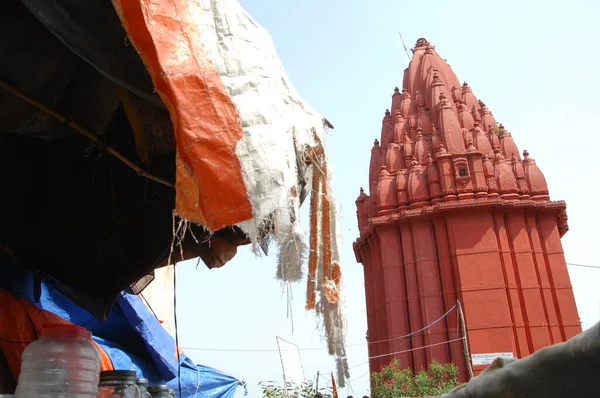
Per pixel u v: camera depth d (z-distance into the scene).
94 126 3.64
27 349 3.28
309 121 3.56
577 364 1.63
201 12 3.06
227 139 2.79
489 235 21.22
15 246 5.02
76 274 5.36
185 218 2.71
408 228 22.73
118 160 4.93
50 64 3.29
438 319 20.73
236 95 2.96
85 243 5.15
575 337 1.69
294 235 2.85
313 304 3.56
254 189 2.77
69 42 2.87
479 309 20.12
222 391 9.53
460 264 20.89
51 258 5.20
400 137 26.53
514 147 24.92
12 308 5.12
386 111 28.91
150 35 2.75
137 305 7.96
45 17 2.78
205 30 3.01
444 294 21.08
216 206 2.68
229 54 3.07
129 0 2.76
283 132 3.14
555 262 21.64
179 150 2.72
